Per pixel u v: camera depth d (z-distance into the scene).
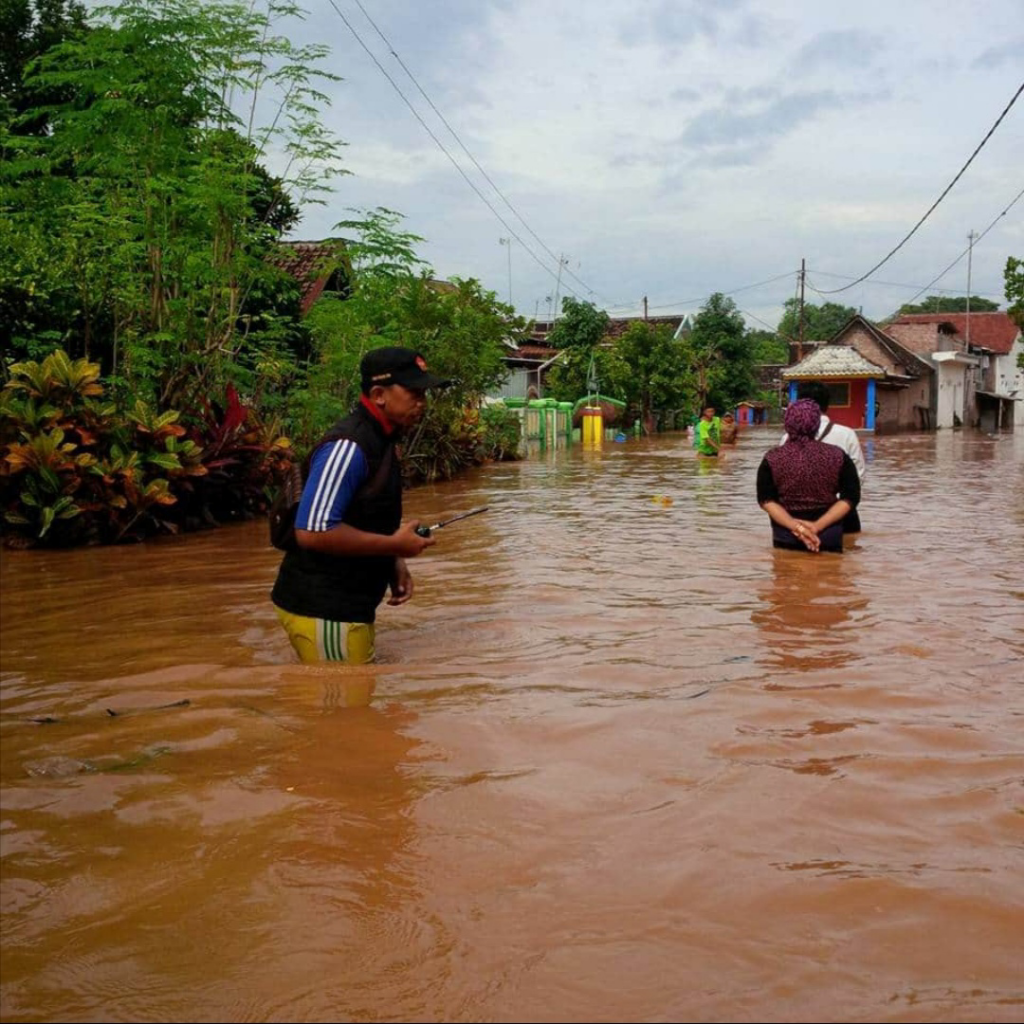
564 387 43.84
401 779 3.00
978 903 2.29
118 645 4.84
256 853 2.52
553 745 3.31
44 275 10.41
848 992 1.94
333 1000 1.91
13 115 17.53
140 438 9.44
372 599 4.46
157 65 10.23
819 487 7.75
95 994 1.93
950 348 54.50
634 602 5.88
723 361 59.44
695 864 2.47
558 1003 1.90
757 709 3.72
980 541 8.49
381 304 14.48
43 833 2.63
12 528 8.63
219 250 10.92
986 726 3.55
